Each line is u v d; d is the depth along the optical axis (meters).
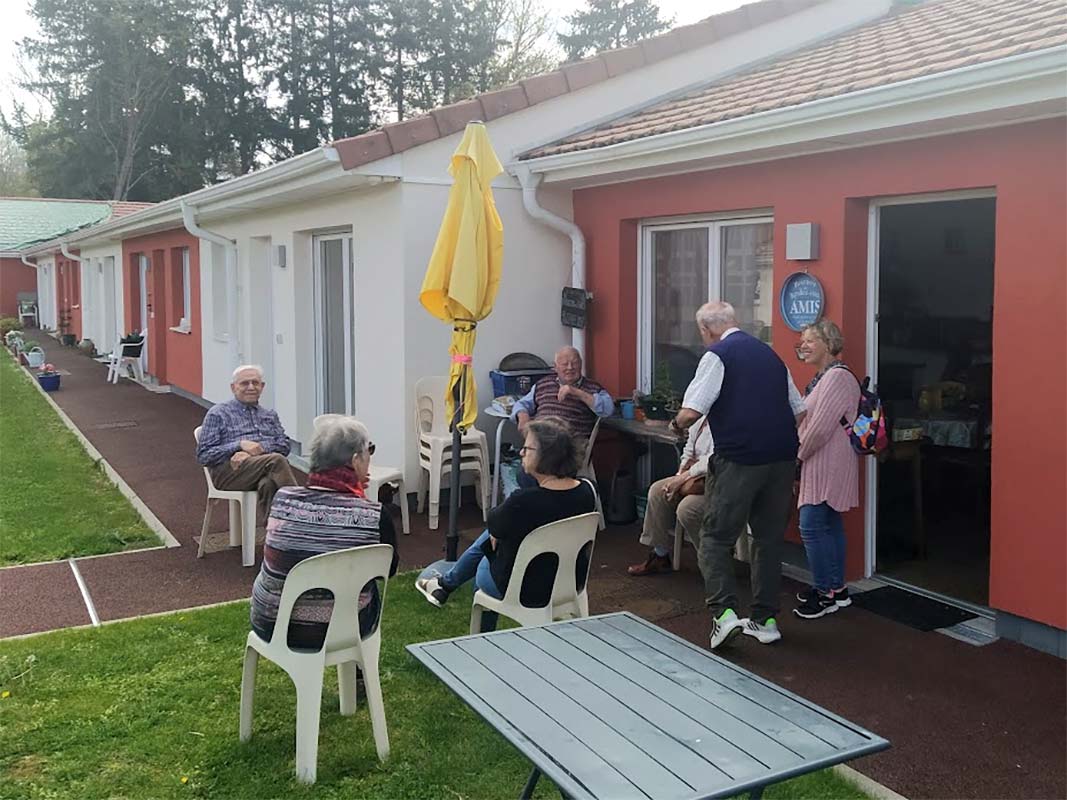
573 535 4.11
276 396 10.21
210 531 7.10
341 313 9.05
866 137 5.02
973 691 4.26
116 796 3.46
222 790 3.51
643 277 7.31
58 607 5.46
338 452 3.71
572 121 7.68
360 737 3.88
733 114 5.57
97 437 11.29
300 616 3.55
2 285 33.06
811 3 8.73
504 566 4.13
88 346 22.08
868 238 5.54
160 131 41.03
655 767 2.34
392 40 39.03
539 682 2.87
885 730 3.92
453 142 7.32
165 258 15.42
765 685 2.87
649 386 7.38
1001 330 4.66
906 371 6.80
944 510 7.23
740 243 6.52
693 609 5.42
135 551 6.59
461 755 3.74
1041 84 4.02
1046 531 4.52
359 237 7.93
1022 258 4.55
